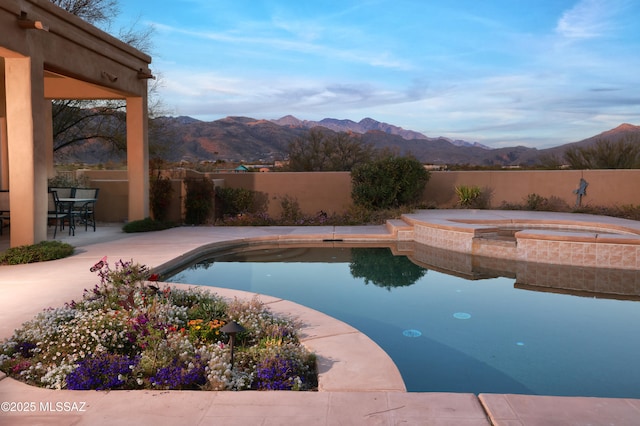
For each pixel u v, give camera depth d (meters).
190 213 13.87
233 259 9.60
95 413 2.96
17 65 7.89
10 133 8.05
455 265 9.10
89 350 3.84
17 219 8.15
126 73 11.21
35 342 4.07
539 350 4.75
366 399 3.13
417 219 11.69
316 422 2.82
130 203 12.29
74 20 9.09
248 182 15.47
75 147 20.89
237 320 4.77
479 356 4.58
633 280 7.82
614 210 13.64
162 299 5.06
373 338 5.10
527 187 15.40
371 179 14.53
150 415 2.93
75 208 12.07
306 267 8.89
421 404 3.05
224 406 3.05
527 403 3.02
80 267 7.38
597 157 18.05
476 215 13.30
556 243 8.93
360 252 10.40
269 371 3.54
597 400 3.07
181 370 3.48
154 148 18.09
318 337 4.45
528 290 7.25
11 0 7.23
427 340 5.04
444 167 20.30
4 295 5.71
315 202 15.46
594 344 4.91
